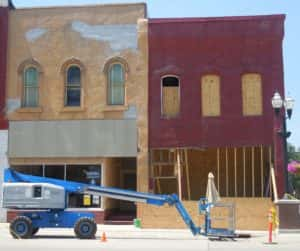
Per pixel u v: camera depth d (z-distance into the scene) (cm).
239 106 2498
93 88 2583
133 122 2539
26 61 2631
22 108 2603
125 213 2709
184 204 2317
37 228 1966
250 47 2519
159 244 1697
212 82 2534
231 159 2719
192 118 2516
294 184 5366
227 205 1930
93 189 1934
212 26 2544
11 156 2589
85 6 2630
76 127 2567
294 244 1742
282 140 2359
